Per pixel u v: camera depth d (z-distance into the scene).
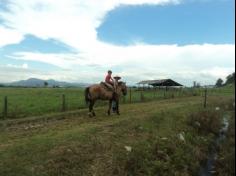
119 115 22.64
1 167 10.23
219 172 15.24
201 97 49.47
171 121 21.19
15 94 44.78
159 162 14.02
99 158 12.47
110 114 23.44
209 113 26.33
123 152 13.48
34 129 17.45
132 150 13.95
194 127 21.81
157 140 16.33
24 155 11.44
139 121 19.11
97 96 22.00
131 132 16.53
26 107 27.73
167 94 54.16
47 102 32.34
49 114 24.31
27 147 12.31
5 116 22.45
